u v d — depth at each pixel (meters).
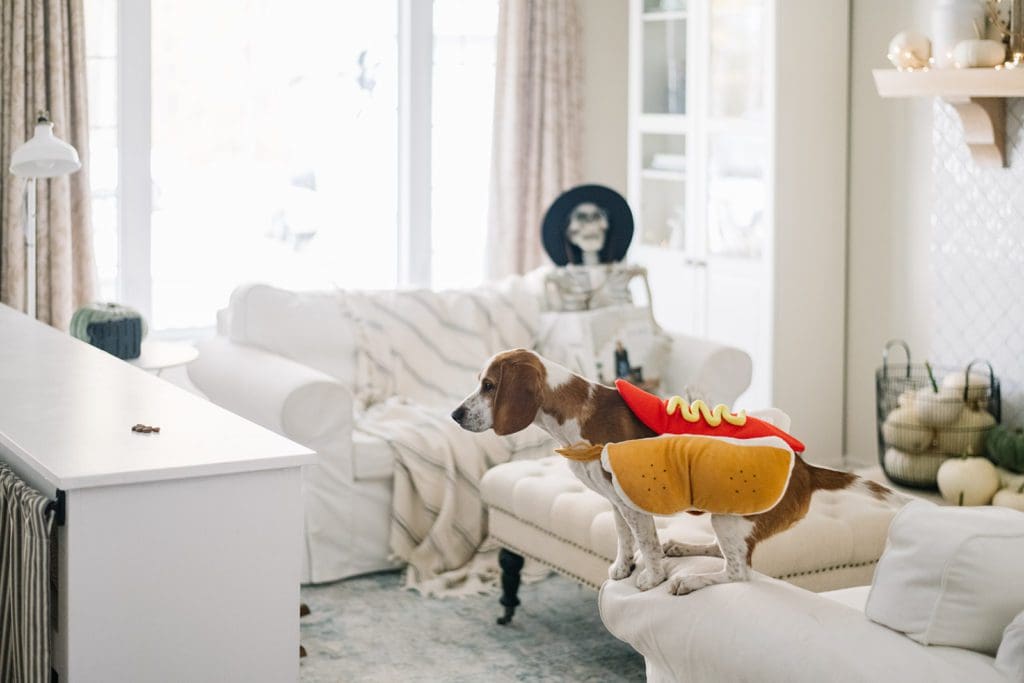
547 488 3.52
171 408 2.78
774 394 5.14
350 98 5.76
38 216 4.94
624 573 2.63
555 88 5.94
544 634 3.70
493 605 3.94
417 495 4.20
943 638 2.01
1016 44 4.17
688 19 5.48
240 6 5.48
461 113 5.97
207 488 2.34
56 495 2.24
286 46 5.59
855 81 5.14
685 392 4.71
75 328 4.14
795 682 2.07
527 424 2.56
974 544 1.99
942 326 4.73
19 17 4.81
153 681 2.33
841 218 5.20
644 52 5.79
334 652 3.55
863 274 5.18
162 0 5.32
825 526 3.15
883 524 3.23
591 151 6.23
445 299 4.95
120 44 5.16
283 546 2.43
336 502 4.12
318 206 5.76
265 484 2.39
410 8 5.74
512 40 5.84
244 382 4.27
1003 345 4.46
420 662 3.48
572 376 2.60
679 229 5.64
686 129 5.54
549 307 5.05
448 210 6.02
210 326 5.58
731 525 2.36
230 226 5.60
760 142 5.11
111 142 5.24
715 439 2.35
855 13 5.11
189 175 5.49
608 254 5.03
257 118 5.58
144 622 2.31
